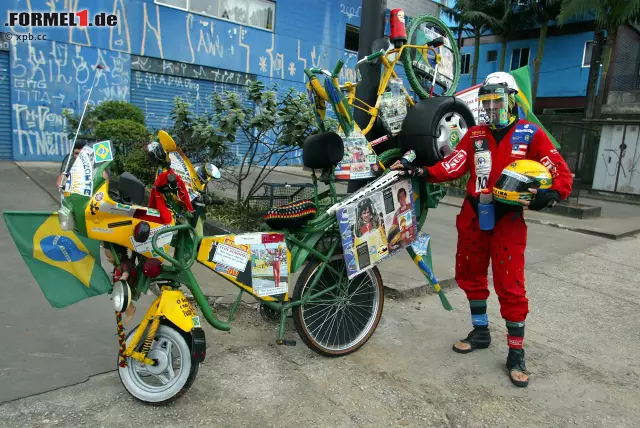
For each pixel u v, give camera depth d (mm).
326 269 3430
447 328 4051
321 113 3424
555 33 21578
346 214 3100
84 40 11680
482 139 3256
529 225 9172
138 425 2529
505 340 3869
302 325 3232
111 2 11930
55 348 3180
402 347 3652
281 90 15586
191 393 2848
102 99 12102
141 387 2715
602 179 14336
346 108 3133
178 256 2768
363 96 4148
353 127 3240
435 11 19578
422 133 3406
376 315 3639
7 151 11141
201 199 2830
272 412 2721
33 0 10922
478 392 3074
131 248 2588
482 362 3479
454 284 5176
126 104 9969
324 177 3338
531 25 20484
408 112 3561
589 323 4406
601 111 16406
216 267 2883
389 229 3371
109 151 2561
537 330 4180
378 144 3785
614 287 5574
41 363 2992
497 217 3215
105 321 3607
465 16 19172
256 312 4008
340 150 3168
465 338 3801
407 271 5305
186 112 6000
